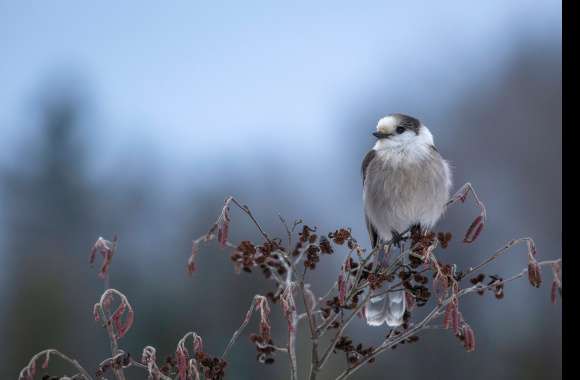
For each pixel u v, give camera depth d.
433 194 7.79
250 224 15.95
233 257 5.13
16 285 15.04
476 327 16.70
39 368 13.32
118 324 4.61
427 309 15.43
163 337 13.06
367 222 8.20
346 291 5.03
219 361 4.63
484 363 16.34
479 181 22.55
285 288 4.90
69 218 20.98
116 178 22.66
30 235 20.58
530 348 16.53
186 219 19.62
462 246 18.05
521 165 22.53
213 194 21.02
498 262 18.06
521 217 21.12
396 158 7.84
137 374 12.08
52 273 15.48
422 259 4.97
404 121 7.95
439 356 15.63
